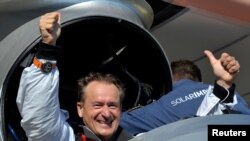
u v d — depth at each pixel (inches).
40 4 97.2
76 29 104.8
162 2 135.9
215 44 167.2
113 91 87.5
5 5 97.5
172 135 72.4
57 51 80.4
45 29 80.5
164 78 108.0
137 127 101.7
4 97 88.5
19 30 94.5
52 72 80.3
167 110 102.7
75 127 89.7
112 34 107.0
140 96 110.6
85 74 111.3
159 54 106.3
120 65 109.7
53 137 80.8
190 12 140.2
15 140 95.5
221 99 96.7
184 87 105.6
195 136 71.7
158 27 151.9
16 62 90.3
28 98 79.2
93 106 86.5
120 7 100.9
